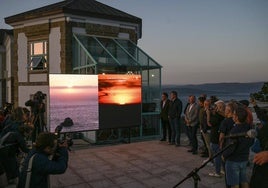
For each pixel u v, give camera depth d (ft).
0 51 70.13
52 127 35.09
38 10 51.11
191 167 26.27
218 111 22.59
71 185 21.98
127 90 39.93
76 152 32.91
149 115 43.93
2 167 19.98
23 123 22.99
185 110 32.53
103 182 22.56
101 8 51.75
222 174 23.81
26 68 50.11
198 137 40.65
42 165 11.16
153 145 36.35
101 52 43.91
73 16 45.75
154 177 23.62
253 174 9.80
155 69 45.16
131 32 52.29
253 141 15.93
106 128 38.47
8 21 50.93
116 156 30.71
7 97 67.62
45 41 47.47
